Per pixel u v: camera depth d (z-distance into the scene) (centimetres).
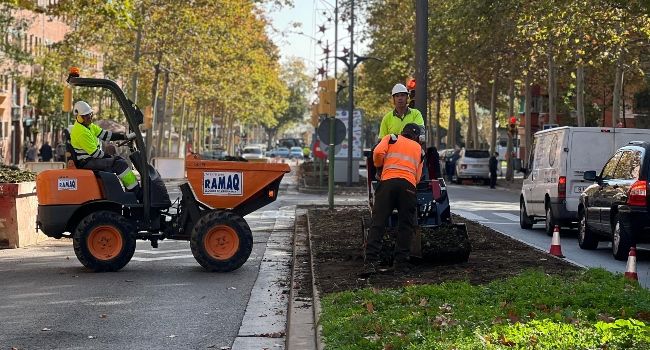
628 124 6288
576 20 3591
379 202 1416
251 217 2958
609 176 1947
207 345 1036
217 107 10350
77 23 5206
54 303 1296
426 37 1942
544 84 6444
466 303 1057
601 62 4059
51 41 7988
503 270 1398
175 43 5531
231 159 1727
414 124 1440
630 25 3788
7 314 1212
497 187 5934
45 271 1627
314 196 4188
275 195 1648
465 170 6334
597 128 2303
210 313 1230
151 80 6938
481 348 788
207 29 5697
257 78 8769
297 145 15700
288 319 1152
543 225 2752
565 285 1142
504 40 4881
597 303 1034
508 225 2725
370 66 7088
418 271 1409
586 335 822
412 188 1416
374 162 1431
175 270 1647
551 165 2381
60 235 1627
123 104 1642
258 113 11631
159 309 1256
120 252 1606
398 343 845
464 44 5153
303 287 1391
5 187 1980
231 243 1619
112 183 1620
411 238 1422
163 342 1049
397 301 1090
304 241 2073
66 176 1616
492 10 4103
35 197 2111
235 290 1423
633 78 5256
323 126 3019
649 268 1730
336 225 2311
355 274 1390
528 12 3888
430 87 7056
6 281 1507
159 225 1650
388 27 6278
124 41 5344
